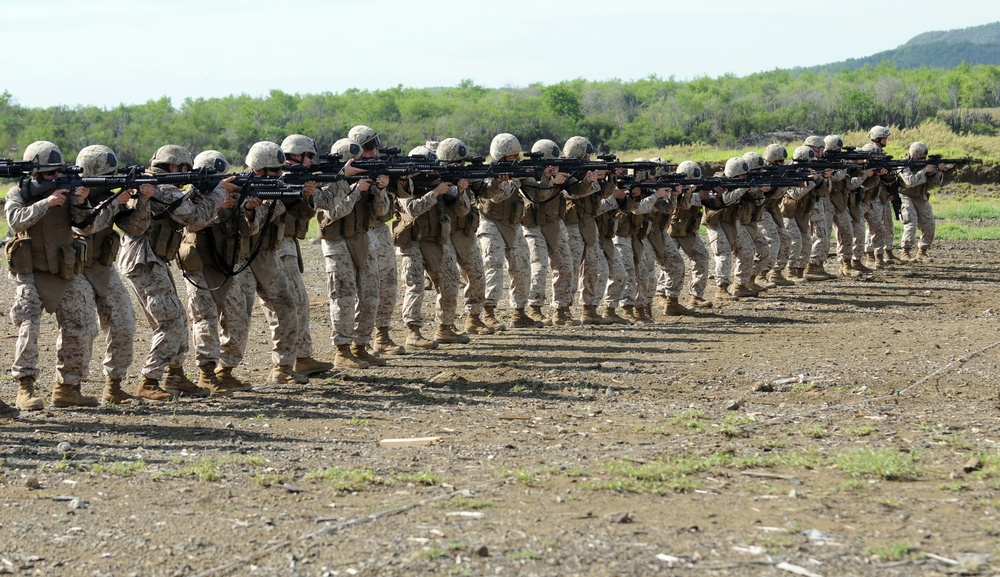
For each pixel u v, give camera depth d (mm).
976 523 7605
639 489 8812
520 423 12086
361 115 86125
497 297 20000
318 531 7918
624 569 6859
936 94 89438
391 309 17438
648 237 21562
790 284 26469
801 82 105125
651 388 14219
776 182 23766
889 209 30141
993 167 53875
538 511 8258
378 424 12133
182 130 77812
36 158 12000
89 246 12797
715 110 82750
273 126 80438
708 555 7070
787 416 12031
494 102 94062
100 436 11469
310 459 10422
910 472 9117
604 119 86375
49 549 7715
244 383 14391
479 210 20078
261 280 14430
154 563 7398
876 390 13562
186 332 13883
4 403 12320
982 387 13523
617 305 21172
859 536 7379
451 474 9672
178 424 12102
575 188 19891
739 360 16188
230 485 9406
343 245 15984
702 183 22000
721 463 9672
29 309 12508
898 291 25141
